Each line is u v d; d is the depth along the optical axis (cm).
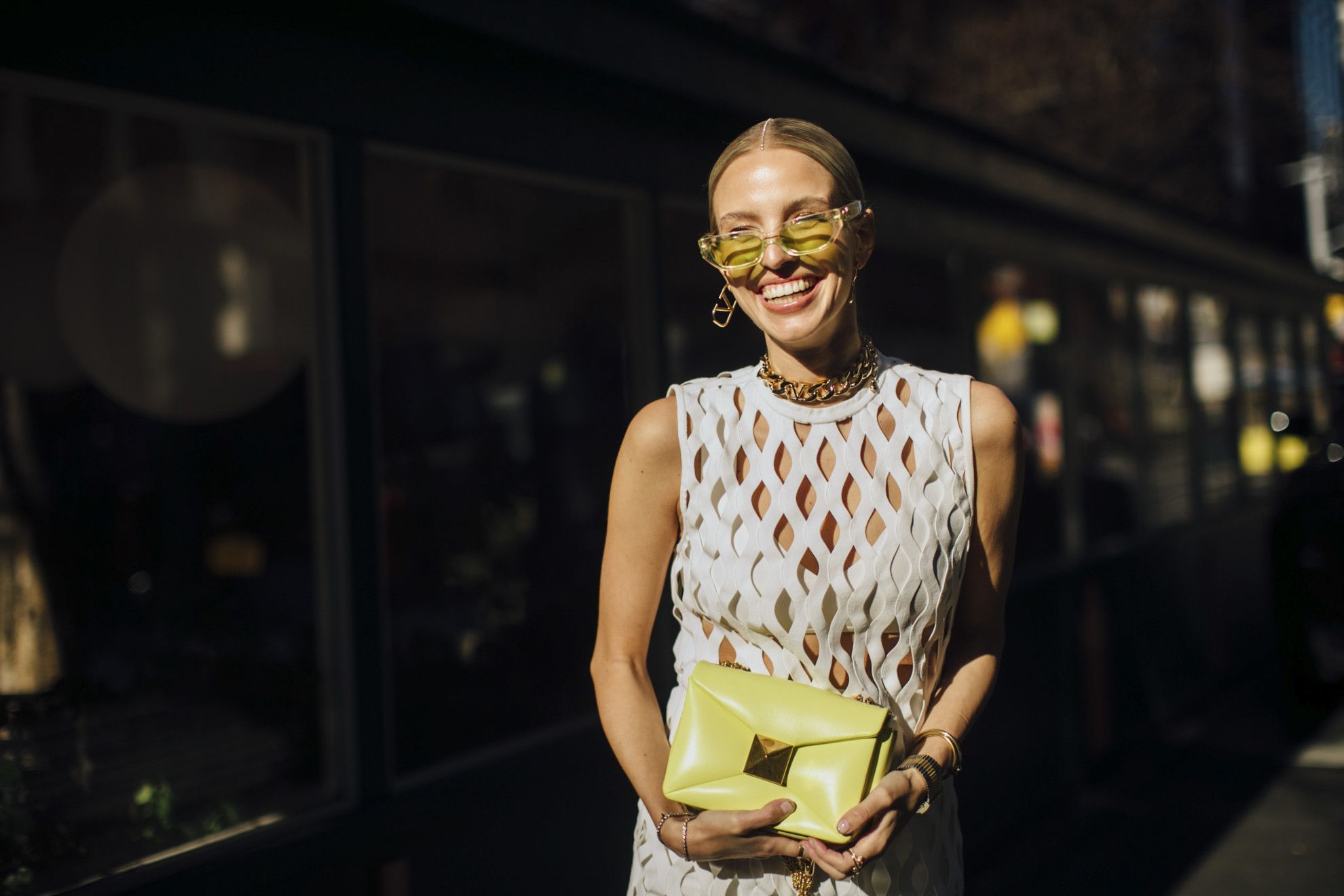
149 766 277
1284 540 624
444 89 285
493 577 480
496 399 576
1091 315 685
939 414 149
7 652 356
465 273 538
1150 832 468
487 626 437
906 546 144
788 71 400
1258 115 2052
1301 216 2273
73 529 437
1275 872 420
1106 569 620
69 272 491
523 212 478
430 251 521
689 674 155
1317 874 416
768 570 145
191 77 231
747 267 144
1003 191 549
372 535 267
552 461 547
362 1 259
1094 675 560
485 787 290
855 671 147
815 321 144
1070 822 484
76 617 396
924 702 153
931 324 519
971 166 521
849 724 139
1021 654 508
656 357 353
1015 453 152
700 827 139
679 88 350
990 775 457
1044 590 543
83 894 222
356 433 264
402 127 274
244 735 300
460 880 283
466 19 277
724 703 144
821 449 148
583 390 531
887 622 146
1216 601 788
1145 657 651
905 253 501
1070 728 545
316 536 277
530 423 559
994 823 456
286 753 289
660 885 151
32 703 301
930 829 150
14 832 243
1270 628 855
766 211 143
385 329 557
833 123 427
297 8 252
